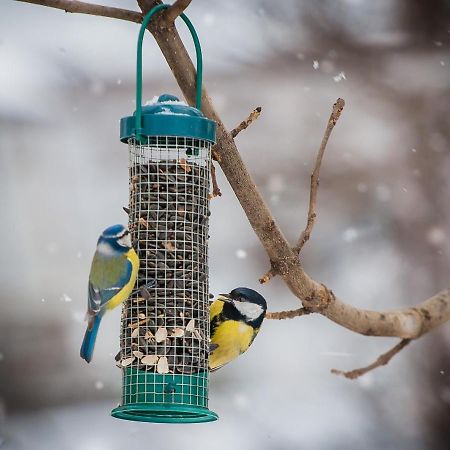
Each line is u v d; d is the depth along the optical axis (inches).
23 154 643.5
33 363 605.6
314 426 593.6
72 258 627.8
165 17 309.9
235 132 323.6
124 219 636.7
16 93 645.9
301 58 622.2
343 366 608.1
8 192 634.8
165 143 348.8
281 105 624.1
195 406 338.6
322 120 622.5
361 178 617.3
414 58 617.3
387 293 604.7
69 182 642.2
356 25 621.0
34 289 617.3
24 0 305.7
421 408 586.6
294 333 621.3
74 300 618.5
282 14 628.1
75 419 596.1
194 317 351.6
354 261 613.0
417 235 611.2
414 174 613.6
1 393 597.0
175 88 635.5
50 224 635.5
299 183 620.1
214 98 625.3
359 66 619.8
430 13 614.5
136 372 344.2
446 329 590.9
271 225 324.2
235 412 602.9
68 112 646.5
